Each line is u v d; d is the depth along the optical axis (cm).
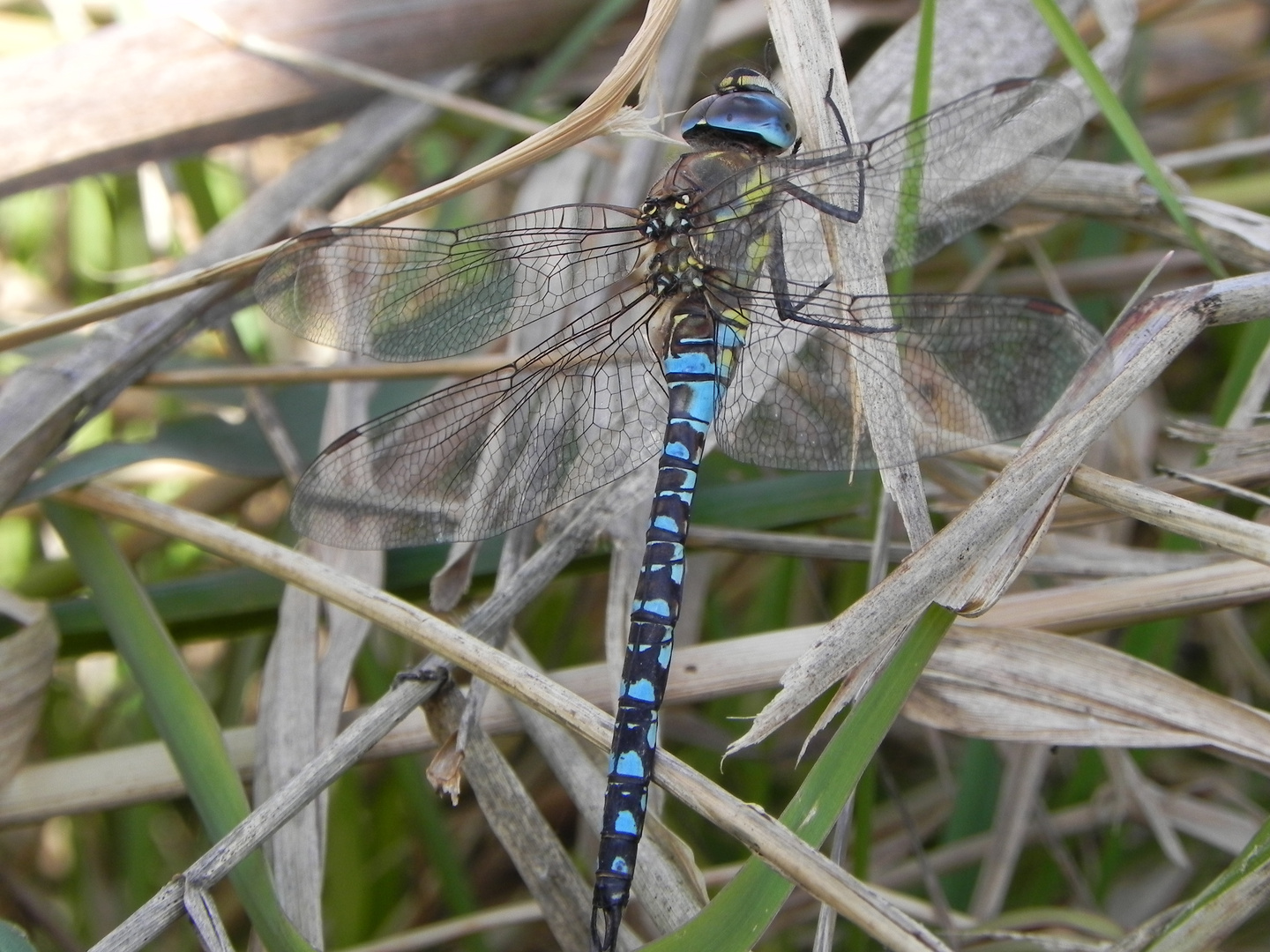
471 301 19
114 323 20
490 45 22
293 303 19
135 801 19
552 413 19
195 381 20
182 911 17
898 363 18
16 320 23
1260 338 19
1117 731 18
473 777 18
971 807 20
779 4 18
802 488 20
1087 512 19
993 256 21
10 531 22
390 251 19
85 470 19
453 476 19
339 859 20
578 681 19
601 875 17
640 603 18
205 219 22
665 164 21
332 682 19
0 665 19
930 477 20
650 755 17
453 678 18
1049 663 18
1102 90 19
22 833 21
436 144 23
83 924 21
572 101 23
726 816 17
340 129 23
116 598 19
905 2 22
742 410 19
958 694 18
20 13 23
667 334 19
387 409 21
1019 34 20
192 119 21
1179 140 24
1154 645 19
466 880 20
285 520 20
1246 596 18
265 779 18
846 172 18
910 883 20
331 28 21
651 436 19
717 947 17
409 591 20
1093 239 22
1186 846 20
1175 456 21
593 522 19
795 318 19
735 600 22
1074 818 20
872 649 17
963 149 19
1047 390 18
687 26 21
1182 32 24
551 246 19
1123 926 20
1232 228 19
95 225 23
